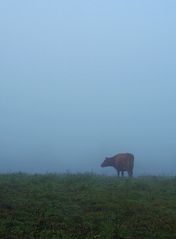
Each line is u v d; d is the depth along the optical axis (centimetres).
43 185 2117
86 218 1722
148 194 2061
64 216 1733
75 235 1603
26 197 1909
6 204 1803
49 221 1694
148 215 1772
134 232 1645
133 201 1916
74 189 2081
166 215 1789
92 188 2116
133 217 1752
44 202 1850
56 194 1961
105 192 2055
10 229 1627
